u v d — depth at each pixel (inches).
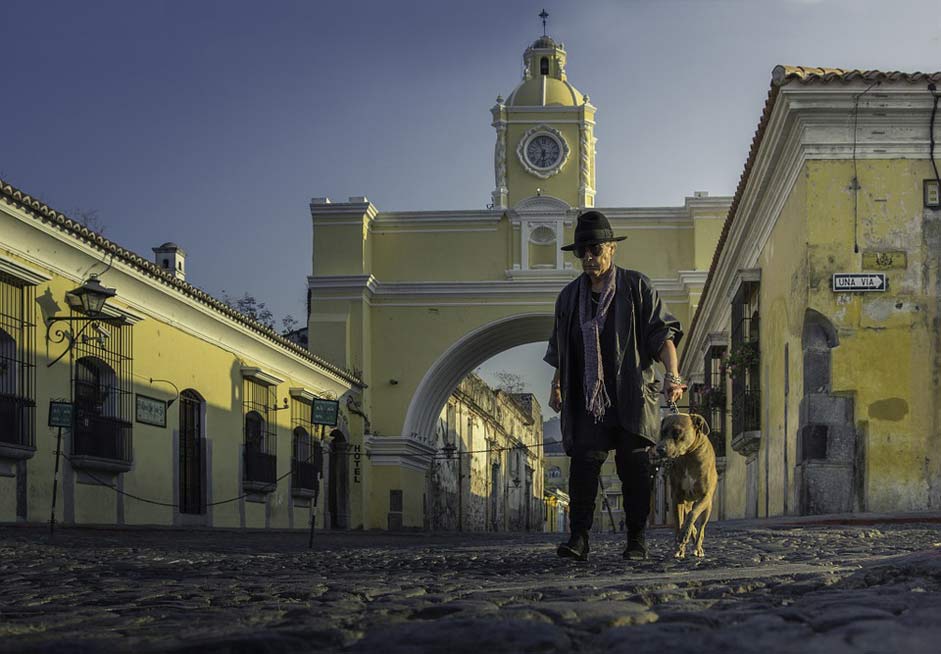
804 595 132.6
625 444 226.2
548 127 1450.5
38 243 600.7
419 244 1457.9
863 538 336.2
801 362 575.2
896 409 549.0
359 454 1337.4
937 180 559.2
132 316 708.7
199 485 845.2
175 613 131.3
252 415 977.5
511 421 2450.8
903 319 553.9
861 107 552.4
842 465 547.8
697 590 144.9
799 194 584.7
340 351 1381.6
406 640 93.7
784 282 644.7
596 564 221.6
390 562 276.1
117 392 693.9
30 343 596.7
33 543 426.3
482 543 520.4
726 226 833.5
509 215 1433.3
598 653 85.4
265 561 302.0
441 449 1620.3
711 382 1045.2
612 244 223.9
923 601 112.4
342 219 1422.2
